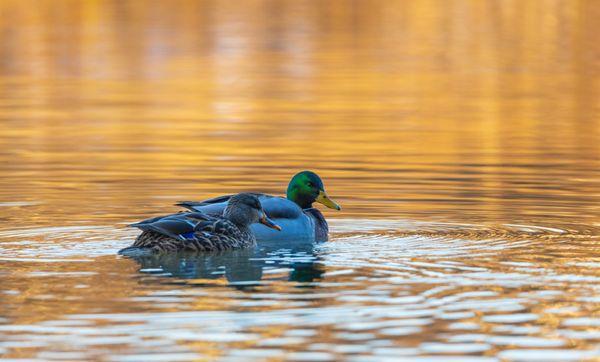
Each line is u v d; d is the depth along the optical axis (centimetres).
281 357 884
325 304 1029
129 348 903
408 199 1647
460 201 1628
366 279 1133
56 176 1855
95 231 1408
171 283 1121
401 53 3981
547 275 1146
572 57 3862
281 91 3128
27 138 2327
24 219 1484
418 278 1136
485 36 4369
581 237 1367
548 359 886
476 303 1031
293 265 1216
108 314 996
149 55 3888
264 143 2252
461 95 3069
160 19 4766
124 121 2598
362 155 2089
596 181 1800
